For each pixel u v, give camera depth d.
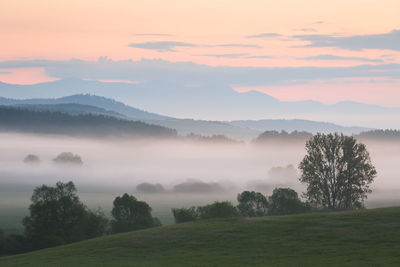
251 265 54.78
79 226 102.06
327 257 54.97
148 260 61.12
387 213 70.12
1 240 95.00
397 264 49.81
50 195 105.94
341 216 71.56
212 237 68.56
